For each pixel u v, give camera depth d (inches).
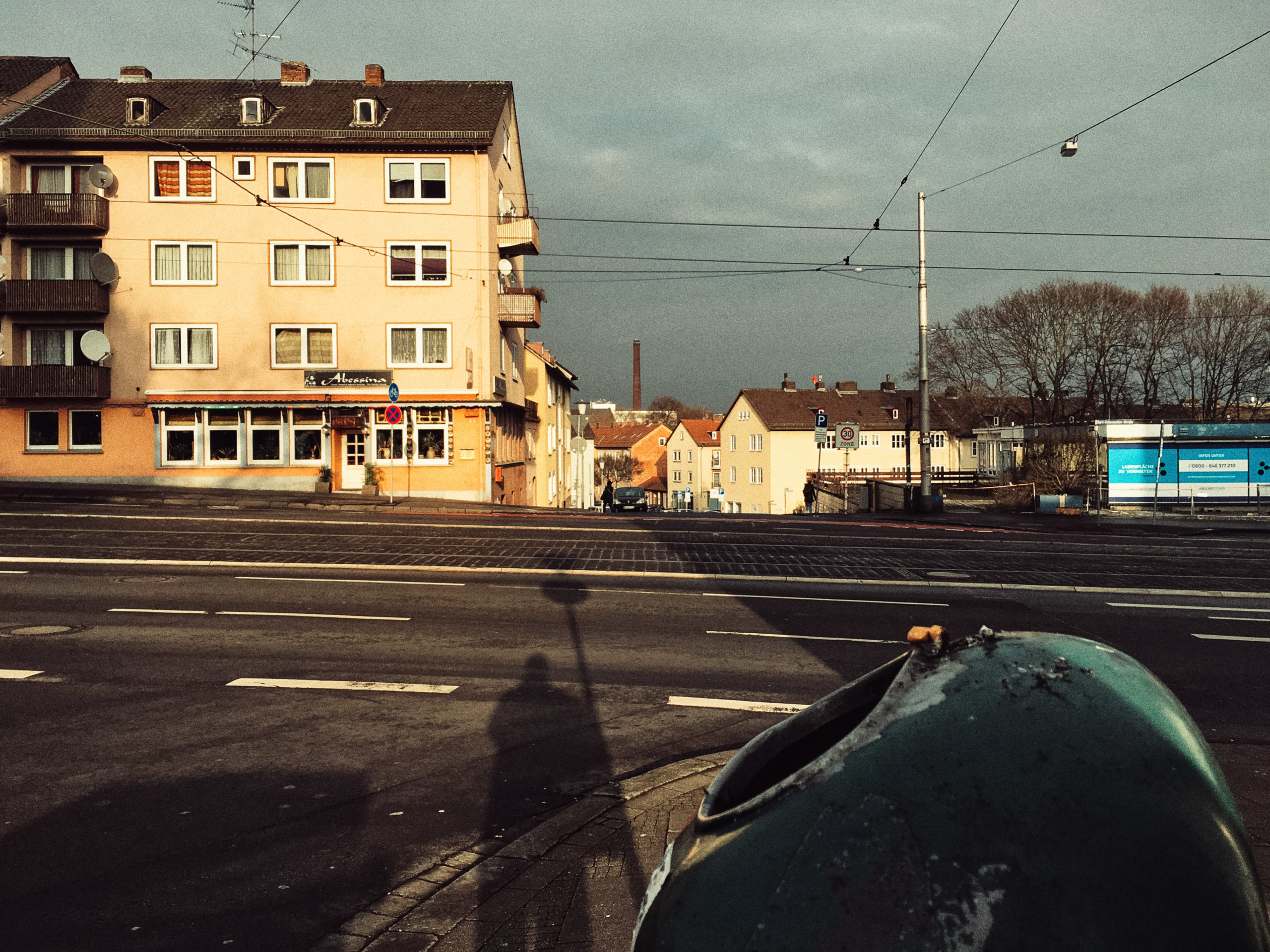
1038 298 2069.4
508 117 1493.6
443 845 183.2
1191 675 328.2
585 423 1724.9
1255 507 1146.7
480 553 626.5
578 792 214.2
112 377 1277.1
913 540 772.6
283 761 230.8
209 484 1284.4
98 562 547.2
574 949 141.7
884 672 70.8
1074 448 1241.4
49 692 287.9
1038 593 510.6
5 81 1341.0
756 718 274.5
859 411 2716.5
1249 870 51.9
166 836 185.0
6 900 157.0
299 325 1284.4
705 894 56.9
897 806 55.0
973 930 49.4
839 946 51.3
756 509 2691.9
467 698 289.1
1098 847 50.9
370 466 1269.7
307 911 155.3
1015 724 57.6
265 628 382.3
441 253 1294.3
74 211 1246.3
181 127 1274.6
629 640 371.6
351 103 1366.9
